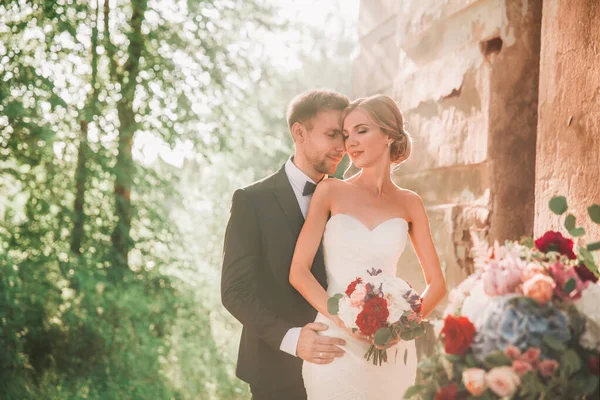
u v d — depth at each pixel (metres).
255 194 2.72
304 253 2.61
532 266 1.81
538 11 3.03
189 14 5.59
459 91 3.29
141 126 5.38
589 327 1.73
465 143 3.23
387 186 2.76
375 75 4.59
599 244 1.86
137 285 5.40
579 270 1.83
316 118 2.73
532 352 1.67
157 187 5.54
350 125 2.68
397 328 2.26
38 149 4.91
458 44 3.33
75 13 5.20
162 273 5.60
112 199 5.36
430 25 3.58
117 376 4.92
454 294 1.88
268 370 2.67
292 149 6.86
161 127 5.46
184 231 6.02
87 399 4.70
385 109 2.68
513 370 1.65
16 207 5.18
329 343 2.46
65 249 5.15
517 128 3.04
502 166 3.04
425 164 3.62
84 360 4.93
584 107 2.44
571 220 1.94
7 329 4.64
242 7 5.83
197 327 5.67
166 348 5.35
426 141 3.62
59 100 4.90
